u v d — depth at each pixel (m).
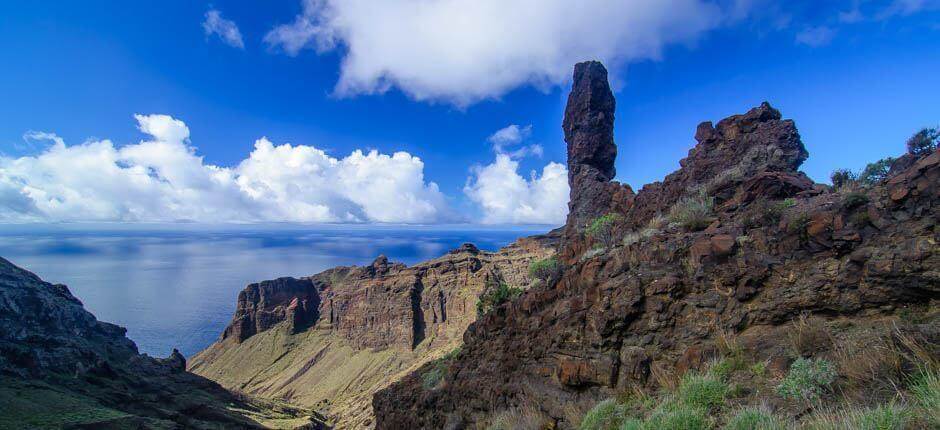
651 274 12.04
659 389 9.99
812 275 9.26
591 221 23.53
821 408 6.28
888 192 9.02
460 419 17.52
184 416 86.69
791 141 16.11
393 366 191.00
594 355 12.19
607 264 14.32
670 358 10.59
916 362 6.20
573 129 31.48
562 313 14.58
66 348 90.69
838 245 9.14
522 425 12.97
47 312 106.69
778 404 7.24
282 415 116.44
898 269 7.88
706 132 19.78
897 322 7.56
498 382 16.47
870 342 7.41
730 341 9.60
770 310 9.58
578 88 31.78
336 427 113.69
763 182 13.20
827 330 8.38
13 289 104.94
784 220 10.41
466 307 199.38
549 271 20.77
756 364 8.55
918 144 11.36
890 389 6.27
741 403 7.76
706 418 7.75
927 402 5.31
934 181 8.24
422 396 21.39
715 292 10.74
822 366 7.27
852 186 11.51
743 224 11.41
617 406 10.12
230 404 109.75
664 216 16.75
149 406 85.38
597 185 27.84
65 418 59.16
